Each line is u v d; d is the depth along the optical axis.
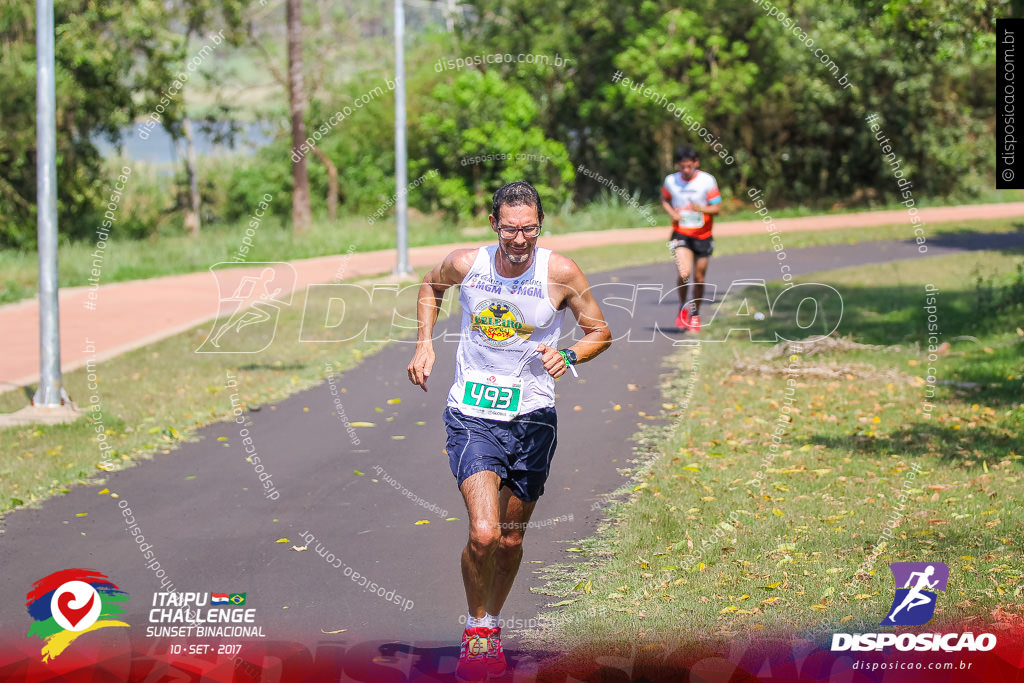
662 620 4.51
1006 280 14.30
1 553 5.69
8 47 23.50
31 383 10.52
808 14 29.94
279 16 30.73
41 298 9.01
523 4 28.52
